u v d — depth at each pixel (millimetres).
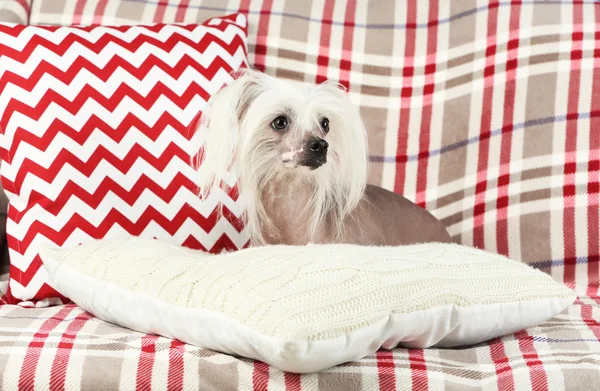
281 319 1046
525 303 1310
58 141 1661
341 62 2074
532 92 1983
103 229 1666
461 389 1143
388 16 2113
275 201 1744
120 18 2102
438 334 1238
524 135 1971
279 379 1110
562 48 2002
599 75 1975
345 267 1175
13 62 1686
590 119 1954
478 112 2006
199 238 1758
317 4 2123
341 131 1753
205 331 1169
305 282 1123
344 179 1761
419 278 1211
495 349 1301
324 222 1773
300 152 1662
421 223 1835
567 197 1926
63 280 1428
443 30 2082
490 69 2020
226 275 1198
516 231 1935
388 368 1146
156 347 1212
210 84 1839
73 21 2107
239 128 1737
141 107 1750
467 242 1972
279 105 1697
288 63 2074
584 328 1423
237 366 1141
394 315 1147
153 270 1296
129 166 1712
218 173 1705
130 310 1298
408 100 2053
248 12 2105
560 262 1915
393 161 2035
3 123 1664
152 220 1715
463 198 1987
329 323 1059
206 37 1894
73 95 1697
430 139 2029
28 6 2133
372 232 1775
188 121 1782
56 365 1176
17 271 1646
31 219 1646
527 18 2033
